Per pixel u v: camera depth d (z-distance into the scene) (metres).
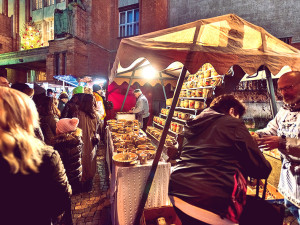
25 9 15.95
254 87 4.57
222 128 1.30
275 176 2.68
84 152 3.19
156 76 5.94
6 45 15.46
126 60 1.78
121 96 8.26
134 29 11.94
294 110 1.64
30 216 0.85
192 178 1.30
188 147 1.44
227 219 1.21
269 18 8.30
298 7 7.85
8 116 0.82
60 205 1.03
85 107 3.21
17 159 0.79
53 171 0.95
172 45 1.74
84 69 10.67
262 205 1.39
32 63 14.27
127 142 2.91
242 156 1.26
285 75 1.61
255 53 1.78
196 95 3.87
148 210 1.95
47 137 3.10
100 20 11.58
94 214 2.67
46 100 3.16
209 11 9.66
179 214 1.38
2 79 2.76
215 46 1.74
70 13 10.13
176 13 10.70
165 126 1.87
